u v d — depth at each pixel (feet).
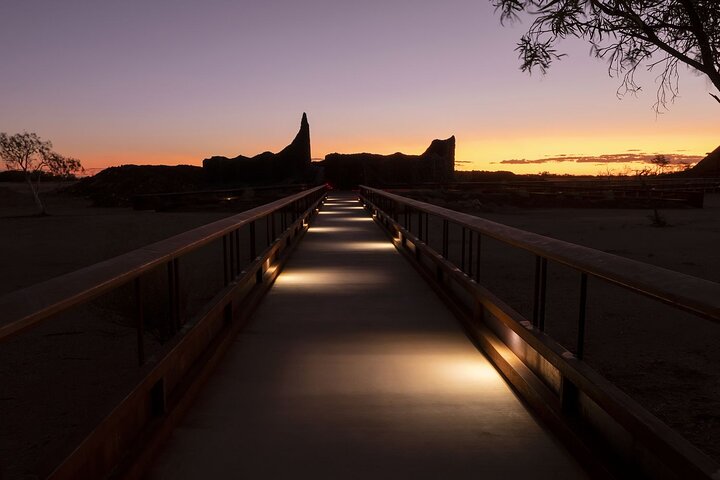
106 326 27.40
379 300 24.30
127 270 8.58
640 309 28.45
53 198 262.06
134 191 302.45
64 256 57.72
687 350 21.49
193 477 9.36
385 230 54.85
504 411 12.17
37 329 26.84
